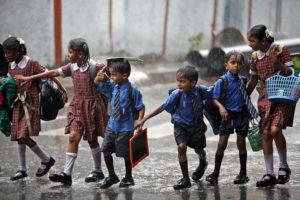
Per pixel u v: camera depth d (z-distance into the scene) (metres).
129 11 40.53
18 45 12.52
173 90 12.09
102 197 11.24
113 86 12.05
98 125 12.38
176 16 45.03
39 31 32.91
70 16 35.06
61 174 11.98
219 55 29.88
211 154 15.45
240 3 51.78
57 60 34.22
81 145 17.05
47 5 33.19
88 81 12.15
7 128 13.08
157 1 42.81
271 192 11.32
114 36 39.41
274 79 11.43
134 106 11.79
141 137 11.84
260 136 12.43
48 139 18.02
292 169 13.37
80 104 12.22
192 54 31.80
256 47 11.57
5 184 12.43
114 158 15.16
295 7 61.59
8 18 31.20
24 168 13.10
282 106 11.59
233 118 11.98
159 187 12.00
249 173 13.09
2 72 13.67
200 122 11.90
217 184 12.12
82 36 36.19
